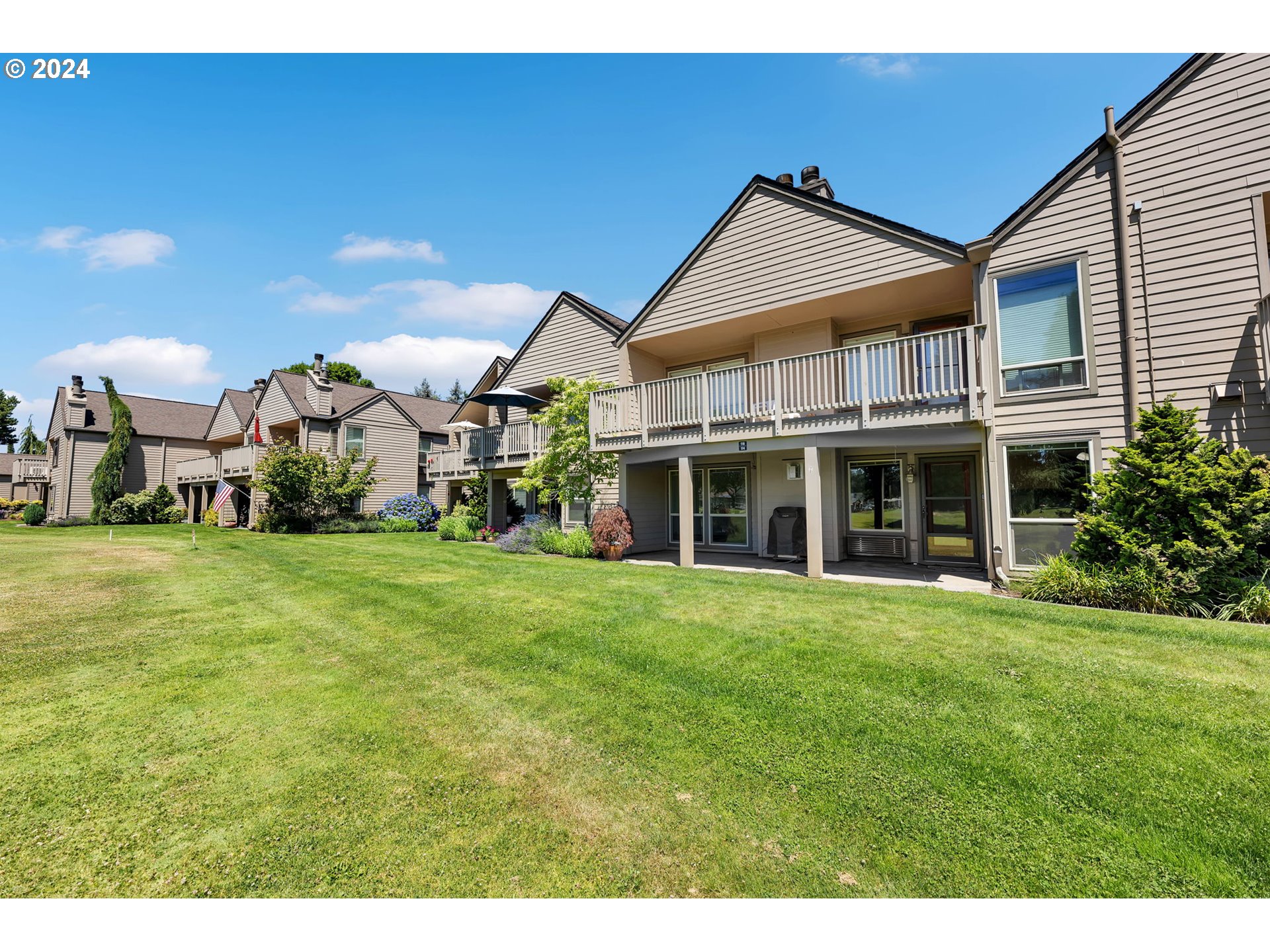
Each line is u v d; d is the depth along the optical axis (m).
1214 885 2.23
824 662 4.62
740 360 13.07
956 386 8.30
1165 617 5.67
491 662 4.94
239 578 9.28
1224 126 6.90
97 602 7.50
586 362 15.20
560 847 2.51
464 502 23.89
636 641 5.36
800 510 11.34
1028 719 3.58
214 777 3.10
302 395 26.33
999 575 7.87
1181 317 7.04
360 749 3.41
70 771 3.17
